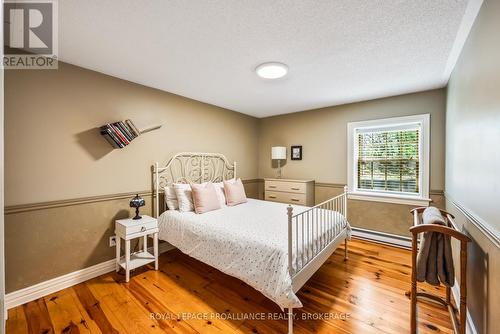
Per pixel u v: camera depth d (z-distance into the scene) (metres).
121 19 1.54
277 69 2.29
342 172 3.72
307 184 3.78
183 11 1.46
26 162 1.96
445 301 1.84
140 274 2.46
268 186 4.21
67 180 2.19
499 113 1.16
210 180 3.69
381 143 3.42
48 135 2.07
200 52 1.99
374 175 3.48
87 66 2.27
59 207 2.15
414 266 1.57
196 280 2.34
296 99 3.43
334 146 3.80
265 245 1.78
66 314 1.81
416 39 1.78
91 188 2.35
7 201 1.87
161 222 2.75
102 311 1.85
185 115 3.31
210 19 1.54
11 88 1.89
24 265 1.96
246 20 1.55
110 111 2.49
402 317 1.78
